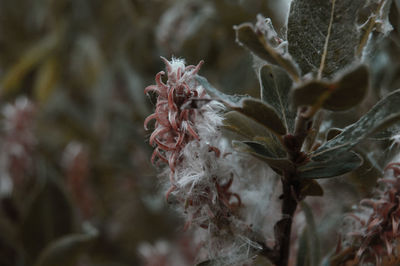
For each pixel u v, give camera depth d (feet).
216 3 1.52
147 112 1.65
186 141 0.76
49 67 2.10
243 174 0.87
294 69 0.68
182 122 0.75
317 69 0.72
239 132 0.78
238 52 1.62
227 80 1.46
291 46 0.72
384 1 0.75
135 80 1.73
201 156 0.76
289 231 0.79
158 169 0.84
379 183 0.83
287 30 0.72
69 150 1.74
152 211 1.73
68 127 2.10
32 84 2.25
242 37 0.68
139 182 1.78
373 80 1.06
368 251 0.80
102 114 1.94
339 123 0.87
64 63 2.15
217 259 0.77
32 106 1.64
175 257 1.45
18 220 1.50
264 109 0.69
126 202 1.83
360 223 0.82
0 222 1.35
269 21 0.79
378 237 0.78
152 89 0.76
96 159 1.88
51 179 1.32
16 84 2.09
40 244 1.29
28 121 1.59
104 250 1.77
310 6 0.71
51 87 2.13
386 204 0.77
